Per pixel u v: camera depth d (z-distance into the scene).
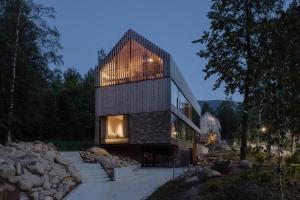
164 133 21.38
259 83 5.33
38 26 21.75
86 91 40.41
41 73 21.02
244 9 15.06
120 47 23.56
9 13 19.89
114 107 23.31
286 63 5.21
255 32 5.70
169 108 21.44
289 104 5.19
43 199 9.72
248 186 9.07
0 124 18.86
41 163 11.19
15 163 10.16
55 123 36.50
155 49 22.36
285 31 5.24
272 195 8.25
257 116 5.50
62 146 25.62
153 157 22.88
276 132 5.38
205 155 29.28
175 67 23.59
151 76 22.27
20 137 23.86
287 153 5.87
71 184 12.30
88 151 18.67
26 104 20.70
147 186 12.45
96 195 11.08
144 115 22.19
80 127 38.38
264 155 6.11
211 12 15.76
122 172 15.54
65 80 49.19
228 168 12.41
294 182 8.39
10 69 19.80
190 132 32.53
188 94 31.23
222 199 8.72
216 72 13.82
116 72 23.56
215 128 59.16
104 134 23.58
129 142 22.41
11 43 19.27
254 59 5.53
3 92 19.44
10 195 9.05
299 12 5.40
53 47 22.05
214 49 14.77
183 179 11.77
